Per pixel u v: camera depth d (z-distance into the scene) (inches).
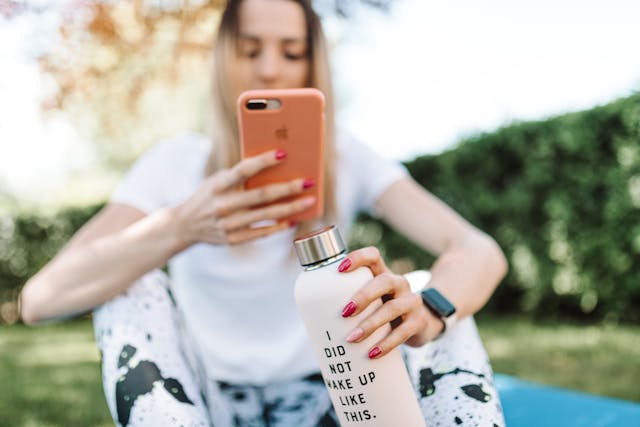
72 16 98.9
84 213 321.1
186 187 55.5
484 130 215.0
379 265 35.2
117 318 42.4
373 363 33.6
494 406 39.2
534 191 199.5
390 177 58.0
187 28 108.7
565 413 65.0
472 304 45.4
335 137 57.3
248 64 55.0
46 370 184.4
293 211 43.9
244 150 43.7
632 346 164.1
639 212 176.2
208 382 49.4
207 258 53.9
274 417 54.2
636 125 173.5
